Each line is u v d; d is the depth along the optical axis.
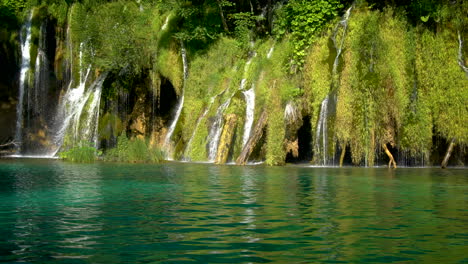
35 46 26.39
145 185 9.34
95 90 24.23
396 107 16.16
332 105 16.58
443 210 6.21
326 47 17.56
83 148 18.84
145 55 23.41
